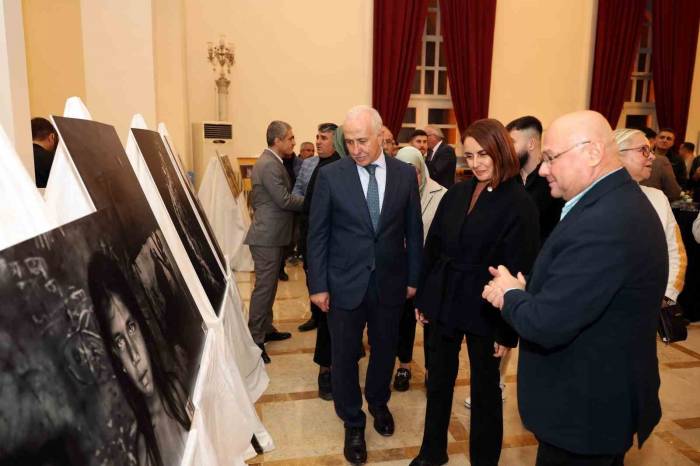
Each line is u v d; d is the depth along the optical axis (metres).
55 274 0.76
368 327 2.12
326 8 6.59
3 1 1.36
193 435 1.12
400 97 6.97
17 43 1.43
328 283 2.03
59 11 4.54
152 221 1.57
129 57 3.22
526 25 7.21
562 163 1.18
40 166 3.01
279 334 3.37
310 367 2.97
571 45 7.39
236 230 5.16
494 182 1.66
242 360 2.48
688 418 2.47
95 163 1.29
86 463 0.69
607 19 7.30
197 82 6.30
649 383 1.16
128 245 1.20
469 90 7.12
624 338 1.13
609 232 1.09
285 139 3.06
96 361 0.80
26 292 0.68
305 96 6.69
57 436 0.65
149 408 0.94
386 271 1.99
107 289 0.94
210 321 1.87
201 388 1.32
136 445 0.83
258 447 2.07
